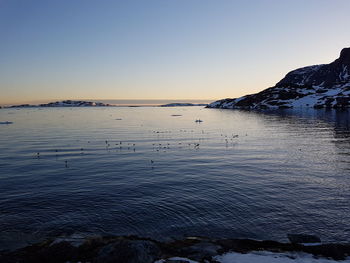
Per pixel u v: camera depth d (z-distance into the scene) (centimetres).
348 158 3862
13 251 1464
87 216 1950
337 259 1309
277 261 1286
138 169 3431
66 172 3300
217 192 2447
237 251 1428
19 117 18862
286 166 3450
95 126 10644
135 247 1328
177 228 1755
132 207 2109
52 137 7000
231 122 11888
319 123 9694
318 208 2036
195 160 3953
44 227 1781
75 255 1364
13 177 3070
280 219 1861
